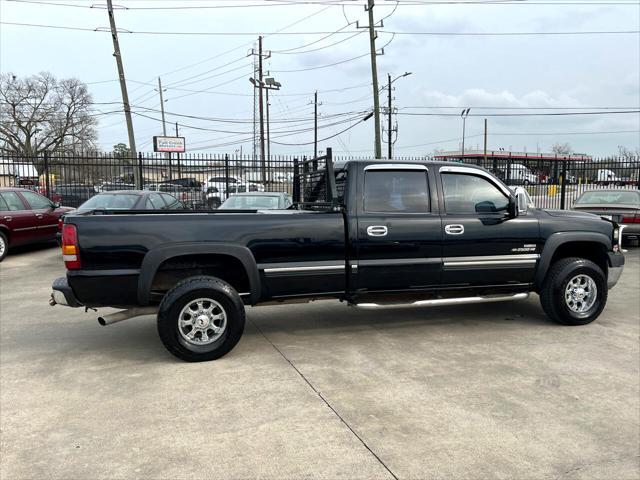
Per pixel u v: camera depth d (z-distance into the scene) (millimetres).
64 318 6488
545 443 3252
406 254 5309
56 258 11836
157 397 3961
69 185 19750
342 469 2947
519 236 5672
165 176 22953
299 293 5148
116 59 22422
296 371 4508
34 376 4430
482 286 5730
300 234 5008
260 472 2920
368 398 3928
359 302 5383
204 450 3166
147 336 5664
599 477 2887
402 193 5367
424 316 6461
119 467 2982
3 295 7875
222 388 4129
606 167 20078
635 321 6191
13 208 11648
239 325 4816
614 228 6133
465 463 3014
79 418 3613
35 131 50750
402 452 3133
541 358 4855
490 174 5648
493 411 3703
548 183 20703
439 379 4320
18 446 3232
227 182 18984
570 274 5824
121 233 4602
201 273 5141
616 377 4375
